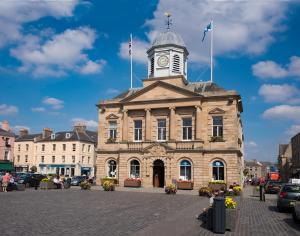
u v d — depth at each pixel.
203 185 35.84
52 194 26.95
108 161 41.44
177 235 10.83
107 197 25.00
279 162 101.62
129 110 40.66
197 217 15.07
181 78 40.16
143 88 39.88
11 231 10.96
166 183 37.06
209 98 37.22
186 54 44.56
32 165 69.25
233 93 36.28
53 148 67.50
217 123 36.97
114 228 11.91
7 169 60.28
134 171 39.44
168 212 16.73
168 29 44.88
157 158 37.91
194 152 36.47
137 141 39.94
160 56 42.84
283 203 18.06
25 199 22.14
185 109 38.25
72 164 65.06
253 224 13.96
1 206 17.89
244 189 48.28
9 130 65.50
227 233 11.67
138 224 12.88
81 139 66.06
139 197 25.69
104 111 42.44
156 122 39.50
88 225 12.43
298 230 12.63
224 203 11.84
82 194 27.53
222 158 35.88
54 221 13.19
